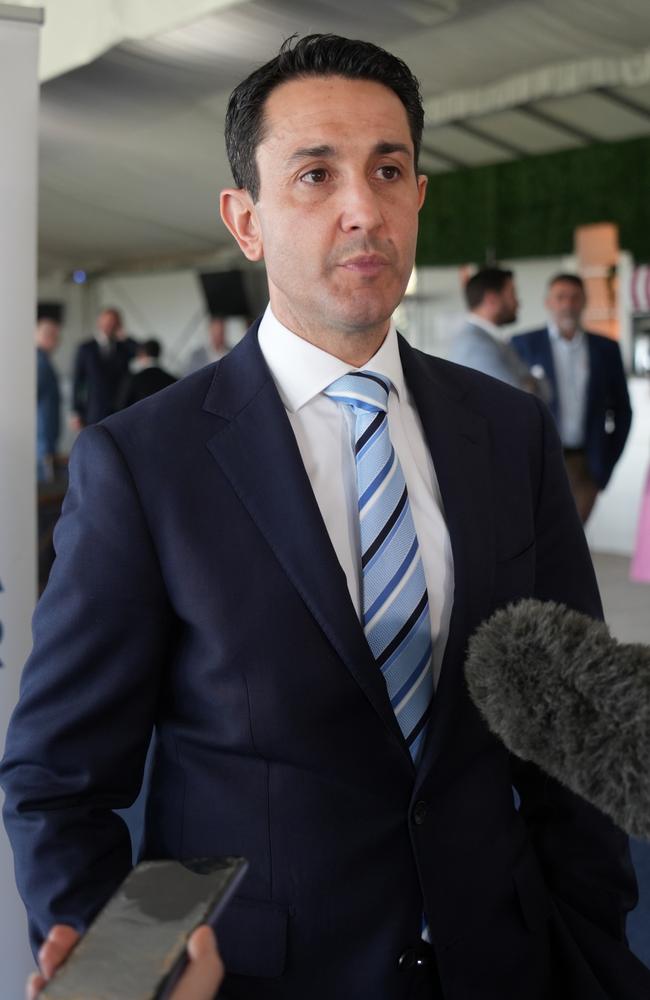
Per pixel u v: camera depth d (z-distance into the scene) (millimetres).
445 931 1045
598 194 6562
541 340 5391
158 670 1082
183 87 4781
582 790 755
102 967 688
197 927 721
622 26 4199
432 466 1146
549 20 4117
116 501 1046
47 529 5219
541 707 766
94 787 1050
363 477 1076
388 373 1130
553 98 5543
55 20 3328
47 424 7230
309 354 1104
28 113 1633
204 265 10664
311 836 1021
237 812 1033
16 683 1663
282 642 1019
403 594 1053
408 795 1051
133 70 4477
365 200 1000
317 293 1038
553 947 1151
